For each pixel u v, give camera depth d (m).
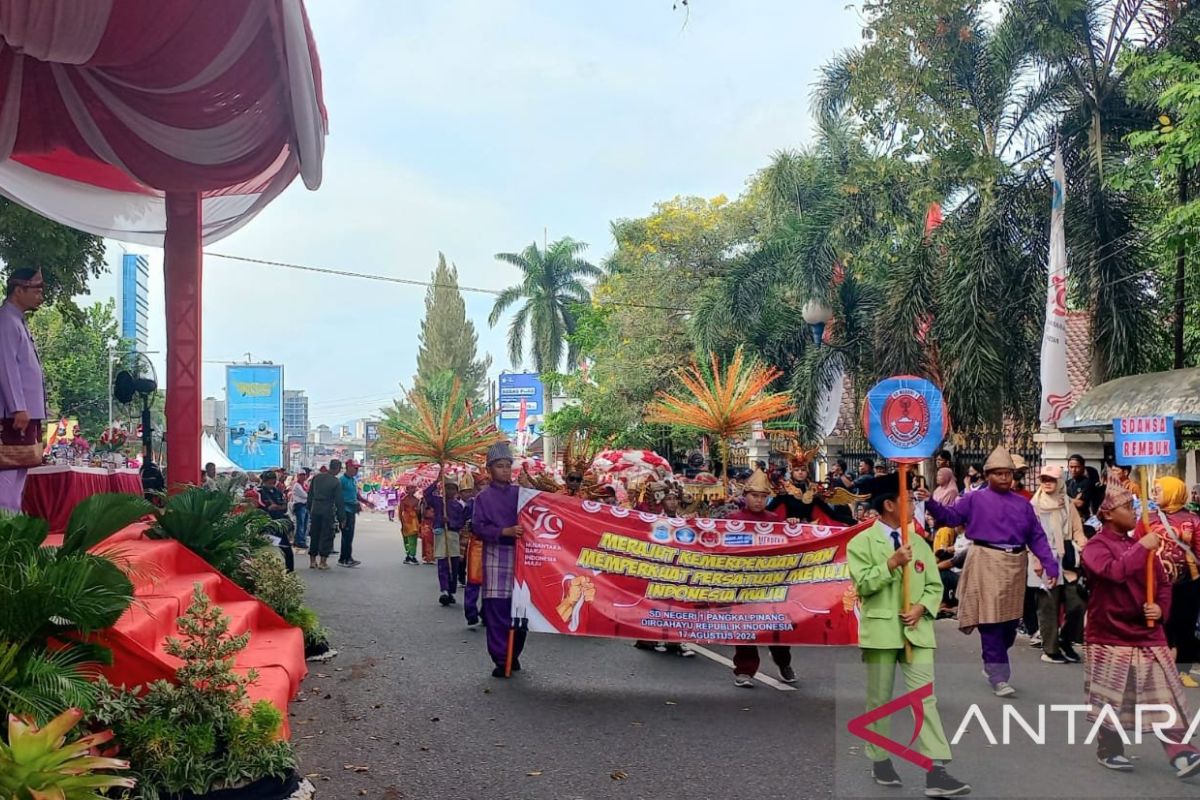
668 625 9.30
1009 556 8.66
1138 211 17.28
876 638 6.16
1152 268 16.98
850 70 19.14
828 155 24.53
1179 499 9.51
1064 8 16.94
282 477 27.95
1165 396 13.84
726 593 9.27
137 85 11.20
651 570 9.37
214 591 9.70
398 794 6.15
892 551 6.36
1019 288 18.52
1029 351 18.97
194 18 9.91
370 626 12.62
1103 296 17.02
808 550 9.29
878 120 18.89
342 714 8.10
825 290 21.95
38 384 9.00
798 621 9.20
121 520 6.38
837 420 24.94
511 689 9.09
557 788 6.28
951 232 19.16
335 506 20.41
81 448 15.38
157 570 8.20
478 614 12.93
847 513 12.55
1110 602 6.49
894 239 21.09
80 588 5.32
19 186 14.94
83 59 10.20
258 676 6.92
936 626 12.91
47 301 20.08
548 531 9.45
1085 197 17.77
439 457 18.53
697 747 7.19
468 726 7.77
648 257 33.06
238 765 5.66
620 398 32.44
